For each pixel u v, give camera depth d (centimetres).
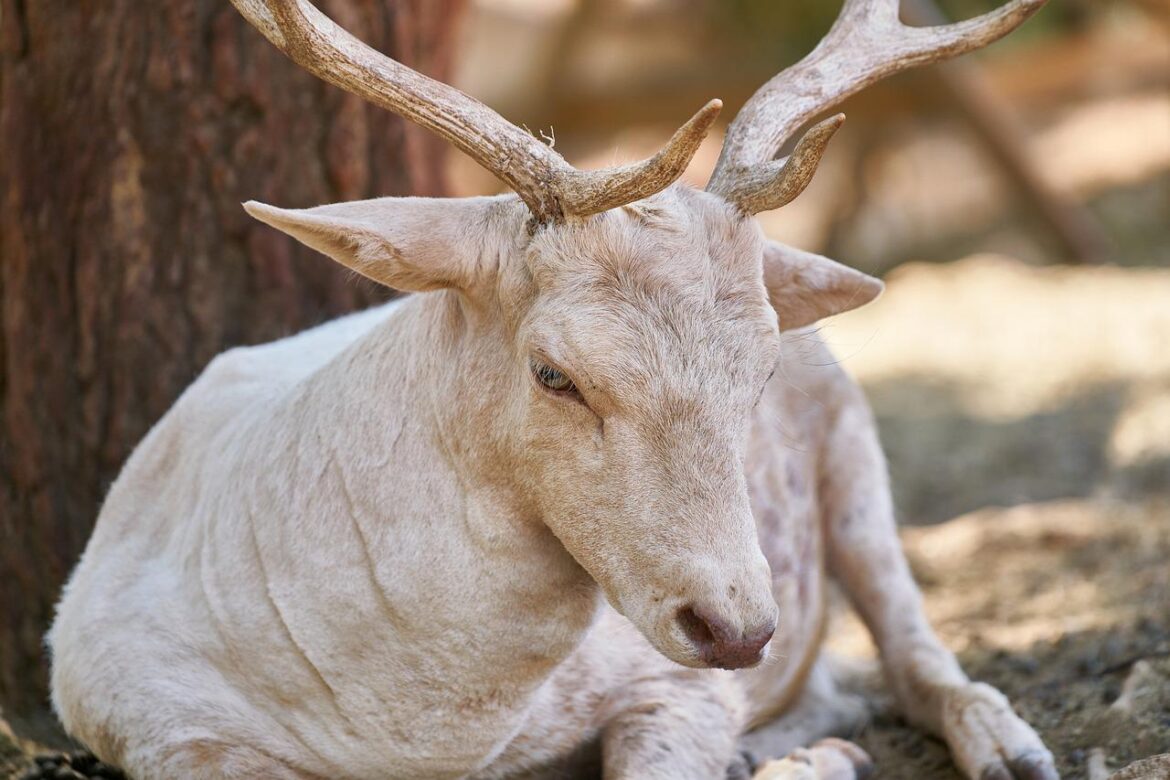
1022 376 1628
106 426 916
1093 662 896
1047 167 2342
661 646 577
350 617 666
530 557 643
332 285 954
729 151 634
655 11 2397
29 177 920
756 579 571
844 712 884
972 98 2234
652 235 595
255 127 924
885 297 1970
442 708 671
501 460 630
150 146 910
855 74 667
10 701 931
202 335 924
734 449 586
